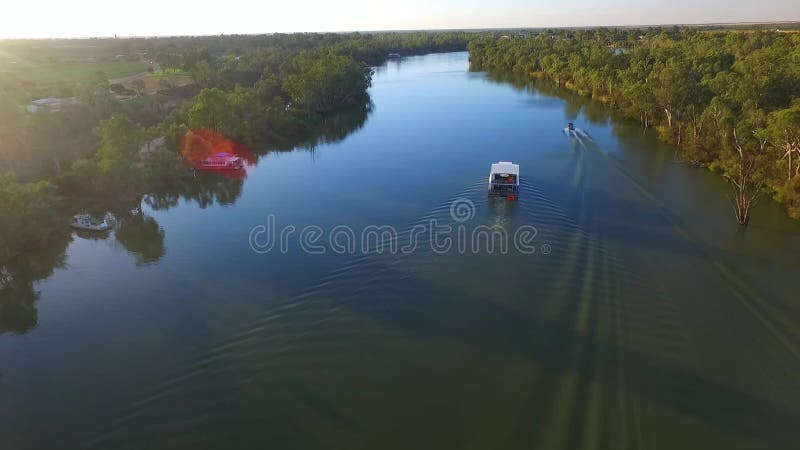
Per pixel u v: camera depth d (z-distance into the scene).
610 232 47.00
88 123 90.44
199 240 50.38
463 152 76.88
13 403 29.12
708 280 38.41
